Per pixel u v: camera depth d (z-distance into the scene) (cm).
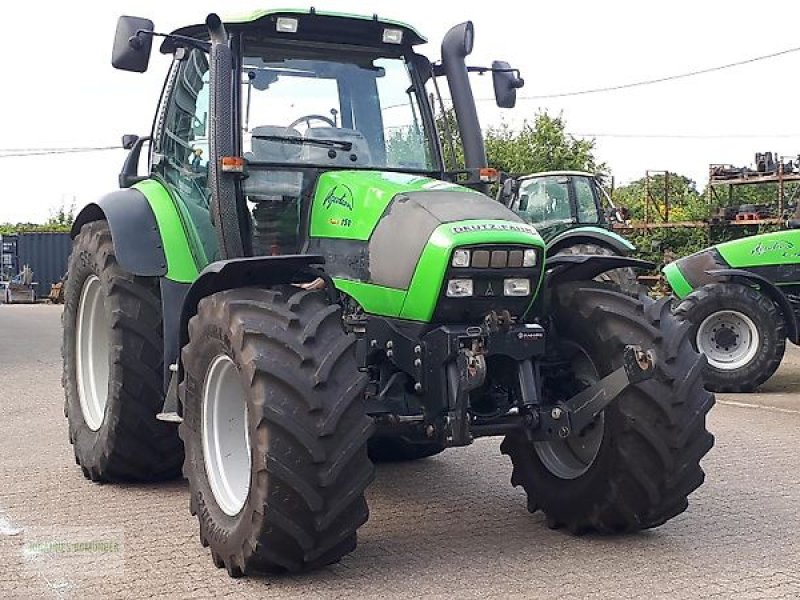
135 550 449
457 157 542
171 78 577
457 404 421
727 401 937
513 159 3266
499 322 437
